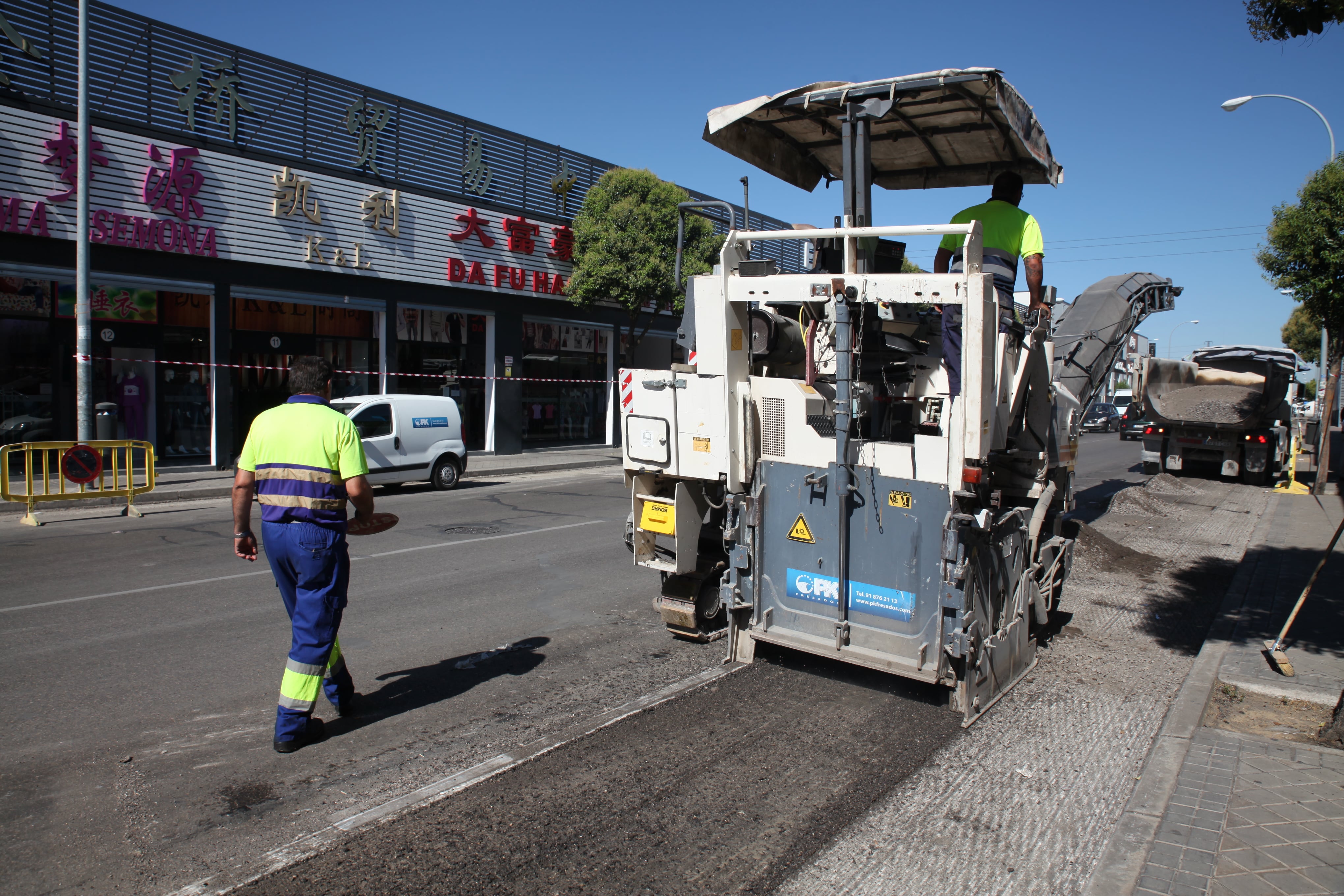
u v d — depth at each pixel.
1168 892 2.90
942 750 4.14
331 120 16.03
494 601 6.86
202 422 14.86
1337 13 4.78
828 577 4.76
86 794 3.62
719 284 4.93
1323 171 12.96
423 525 10.49
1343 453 23.42
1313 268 13.02
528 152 19.89
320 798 3.60
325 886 2.95
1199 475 17.92
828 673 5.14
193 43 13.99
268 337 15.71
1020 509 5.09
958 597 4.27
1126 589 7.68
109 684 4.91
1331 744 4.12
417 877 3.00
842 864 3.12
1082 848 3.26
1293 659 5.46
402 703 4.70
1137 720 4.59
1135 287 9.75
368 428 13.28
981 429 4.16
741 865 3.10
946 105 5.18
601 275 19.03
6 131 12.09
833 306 4.52
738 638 5.28
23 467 13.02
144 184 13.45
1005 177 5.55
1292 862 3.08
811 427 4.78
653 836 3.30
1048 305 5.99
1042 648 5.93
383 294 17.16
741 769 3.89
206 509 11.53
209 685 4.92
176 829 3.33
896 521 4.46
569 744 4.14
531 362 20.91
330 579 4.14
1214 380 16.92
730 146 5.45
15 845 3.21
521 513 11.55
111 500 11.82
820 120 5.40
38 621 6.11
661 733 4.28
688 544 5.52
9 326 12.78
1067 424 6.72
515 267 19.59
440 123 17.94
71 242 12.81
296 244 15.51
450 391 18.91
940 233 4.31
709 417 5.11
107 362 13.73
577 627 6.18
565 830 3.33
